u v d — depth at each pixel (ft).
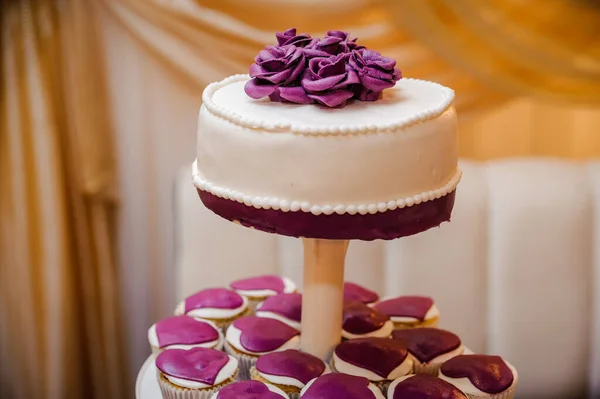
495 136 5.04
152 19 4.61
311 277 3.16
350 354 3.16
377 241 4.51
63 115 4.75
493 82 4.70
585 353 4.62
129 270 5.14
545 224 4.50
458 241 4.49
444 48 4.61
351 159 2.65
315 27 4.60
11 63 4.57
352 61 2.83
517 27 4.61
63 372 4.97
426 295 4.52
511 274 4.52
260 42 4.63
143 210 5.04
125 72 4.80
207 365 3.14
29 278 4.80
